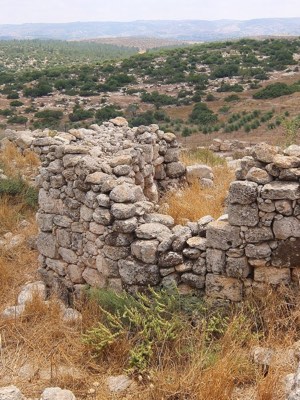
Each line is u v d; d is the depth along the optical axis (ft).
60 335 17.22
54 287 21.25
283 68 230.07
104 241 18.56
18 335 17.24
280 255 16.21
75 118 157.58
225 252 16.71
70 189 20.01
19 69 410.52
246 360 14.52
